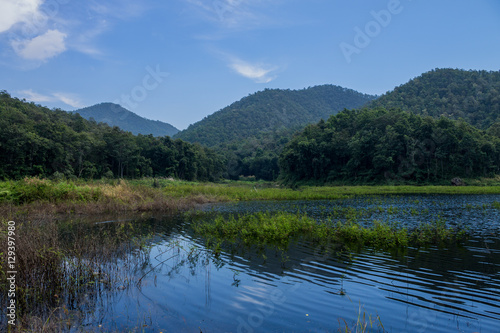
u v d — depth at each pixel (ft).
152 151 259.19
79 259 23.18
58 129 179.32
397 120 204.03
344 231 38.42
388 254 29.81
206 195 96.63
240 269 25.95
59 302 19.84
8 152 150.20
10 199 59.11
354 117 239.91
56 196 64.54
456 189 134.72
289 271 25.29
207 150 356.38
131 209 64.75
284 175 258.16
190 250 31.58
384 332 15.80
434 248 32.04
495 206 67.31
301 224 43.50
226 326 16.60
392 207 68.33
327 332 15.80
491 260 27.61
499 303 19.17
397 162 191.42
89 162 187.42
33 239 24.02
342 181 209.46
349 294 20.61
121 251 31.07
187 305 19.20
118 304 19.51
